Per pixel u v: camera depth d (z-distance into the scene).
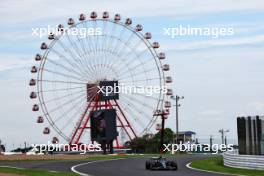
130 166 50.16
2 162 61.44
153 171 42.16
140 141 125.75
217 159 63.06
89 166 50.03
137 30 97.75
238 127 45.47
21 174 36.78
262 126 43.38
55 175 35.94
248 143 44.47
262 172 38.06
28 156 84.12
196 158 70.00
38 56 93.25
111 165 52.03
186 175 36.69
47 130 94.00
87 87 96.44
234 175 36.12
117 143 104.75
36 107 93.44
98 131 100.31
